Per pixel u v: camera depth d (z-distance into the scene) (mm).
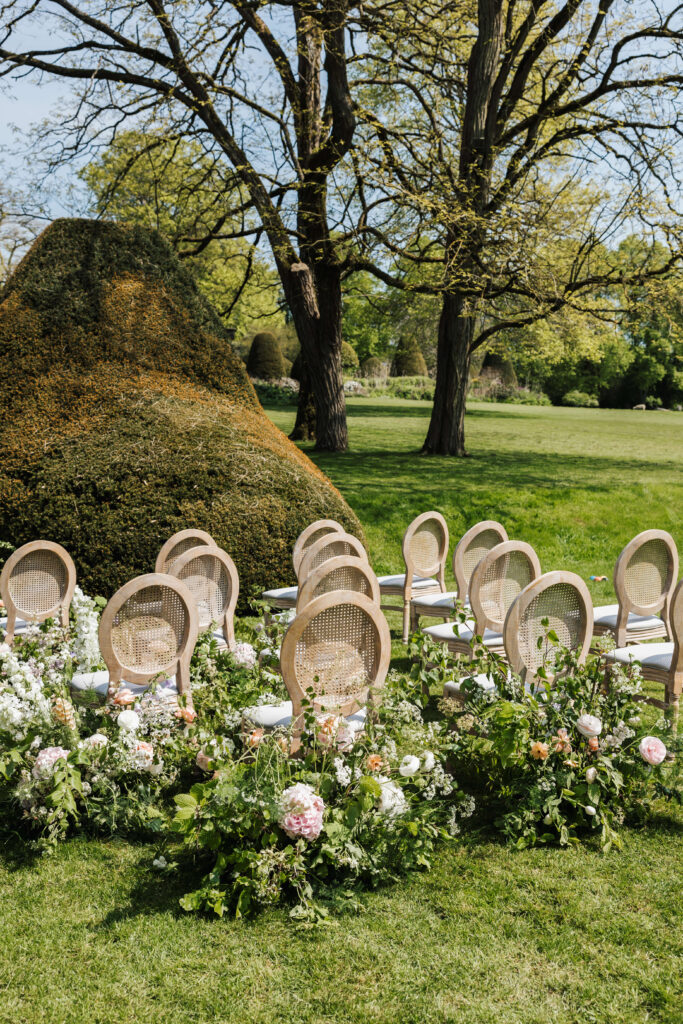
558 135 17062
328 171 15461
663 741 3725
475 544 6082
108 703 3785
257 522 8211
